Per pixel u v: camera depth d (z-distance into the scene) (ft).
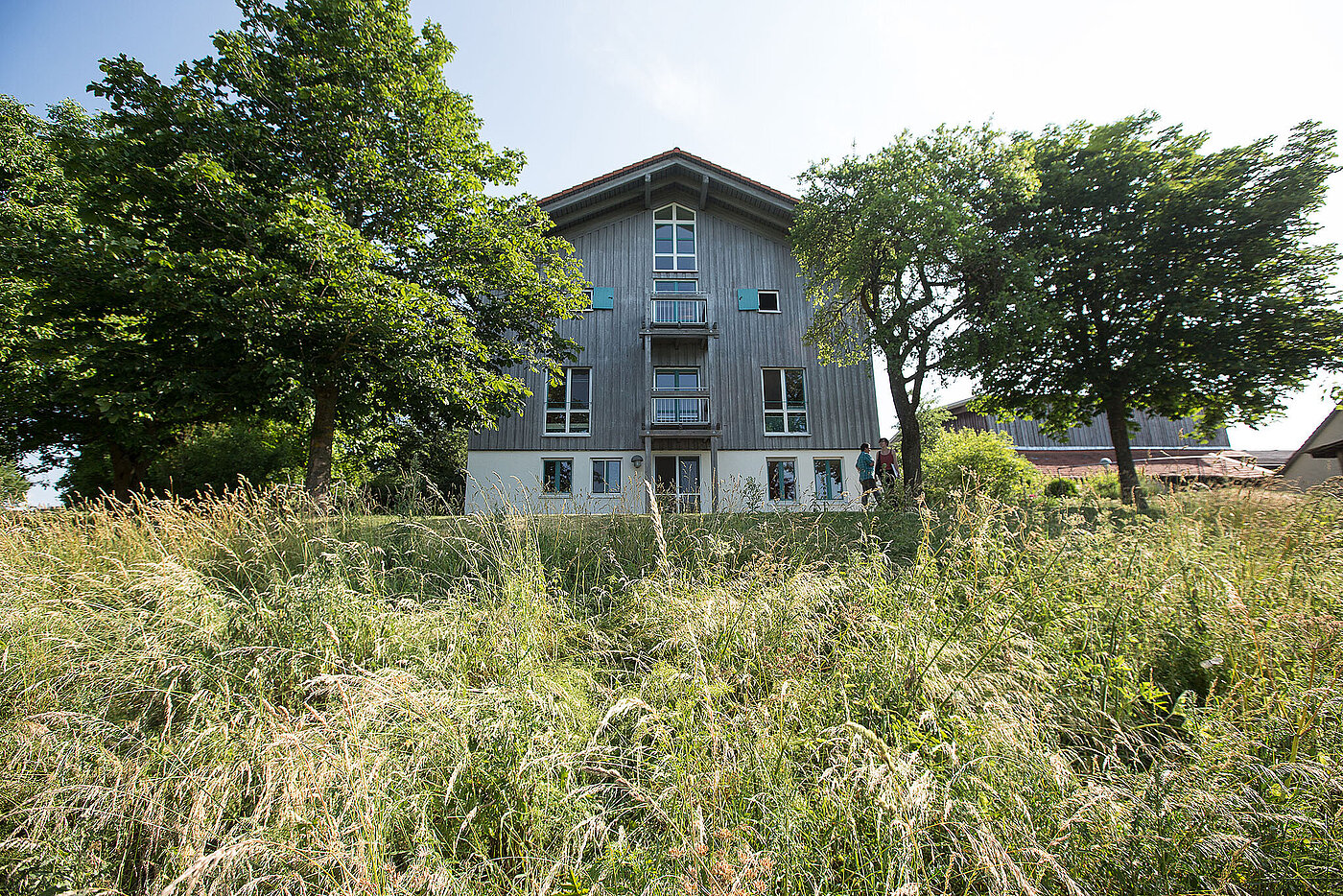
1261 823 6.73
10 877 6.67
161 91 35.14
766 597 12.71
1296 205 47.39
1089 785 7.16
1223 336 48.65
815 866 6.57
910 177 44.14
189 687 10.40
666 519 20.24
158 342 35.37
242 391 35.50
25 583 14.76
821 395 62.59
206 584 15.05
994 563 14.05
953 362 46.03
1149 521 18.29
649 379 59.47
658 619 13.17
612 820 7.44
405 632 12.16
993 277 47.01
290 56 38.52
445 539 18.10
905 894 5.67
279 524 18.97
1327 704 7.93
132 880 7.00
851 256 46.03
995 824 6.76
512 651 11.70
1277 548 14.84
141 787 7.66
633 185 64.03
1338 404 48.34
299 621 12.42
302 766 6.97
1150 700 9.76
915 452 48.83
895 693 9.89
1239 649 10.33
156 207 33.91
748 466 60.59
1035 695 9.39
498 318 46.65
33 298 34.27
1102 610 12.59
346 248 34.24
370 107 39.50
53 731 8.81
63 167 35.19
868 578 13.87
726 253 65.77
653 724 8.70
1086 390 55.93
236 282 32.17
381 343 36.29
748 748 8.14
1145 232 50.62
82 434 51.39
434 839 7.06
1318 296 47.73
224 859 6.14
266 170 36.73
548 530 20.31
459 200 42.73
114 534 20.06
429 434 49.49
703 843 6.47
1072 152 54.65
